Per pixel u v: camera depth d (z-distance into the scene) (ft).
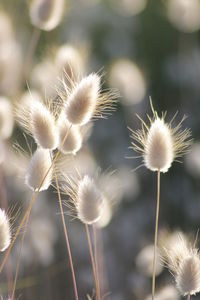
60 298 2.19
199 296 2.13
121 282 2.46
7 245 1.28
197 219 2.91
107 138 3.07
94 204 1.31
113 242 2.61
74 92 1.26
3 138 1.61
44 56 2.28
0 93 1.86
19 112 1.33
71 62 1.46
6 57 1.85
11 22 2.06
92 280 2.22
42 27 1.74
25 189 2.01
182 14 2.79
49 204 2.37
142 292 2.06
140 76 2.40
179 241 1.35
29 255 2.01
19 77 1.92
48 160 1.31
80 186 1.32
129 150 3.06
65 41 2.92
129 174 2.65
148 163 1.31
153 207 2.93
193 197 3.00
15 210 2.05
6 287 1.73
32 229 2.03
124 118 3.13
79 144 1.35
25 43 2.46
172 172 3.13
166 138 1.31
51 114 1.31
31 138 2.01
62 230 2.38
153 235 2.74
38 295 2.04
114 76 2.39
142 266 1.80
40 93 1.88
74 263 2.31
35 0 1.74
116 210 2.61
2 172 1.84
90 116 1.27
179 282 1.29
